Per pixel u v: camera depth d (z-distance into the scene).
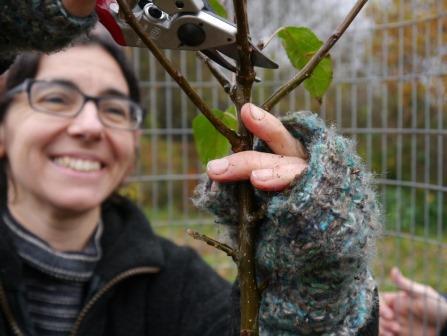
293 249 0.27
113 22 0.26
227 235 0.31
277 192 0.27
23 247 0.52
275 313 0.31
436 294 0.63
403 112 0.86
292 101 0.86
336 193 0.27
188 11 0.25
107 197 0.57
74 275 0.53
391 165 1.21
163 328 0.55
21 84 0.52
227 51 0.27
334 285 0.29
